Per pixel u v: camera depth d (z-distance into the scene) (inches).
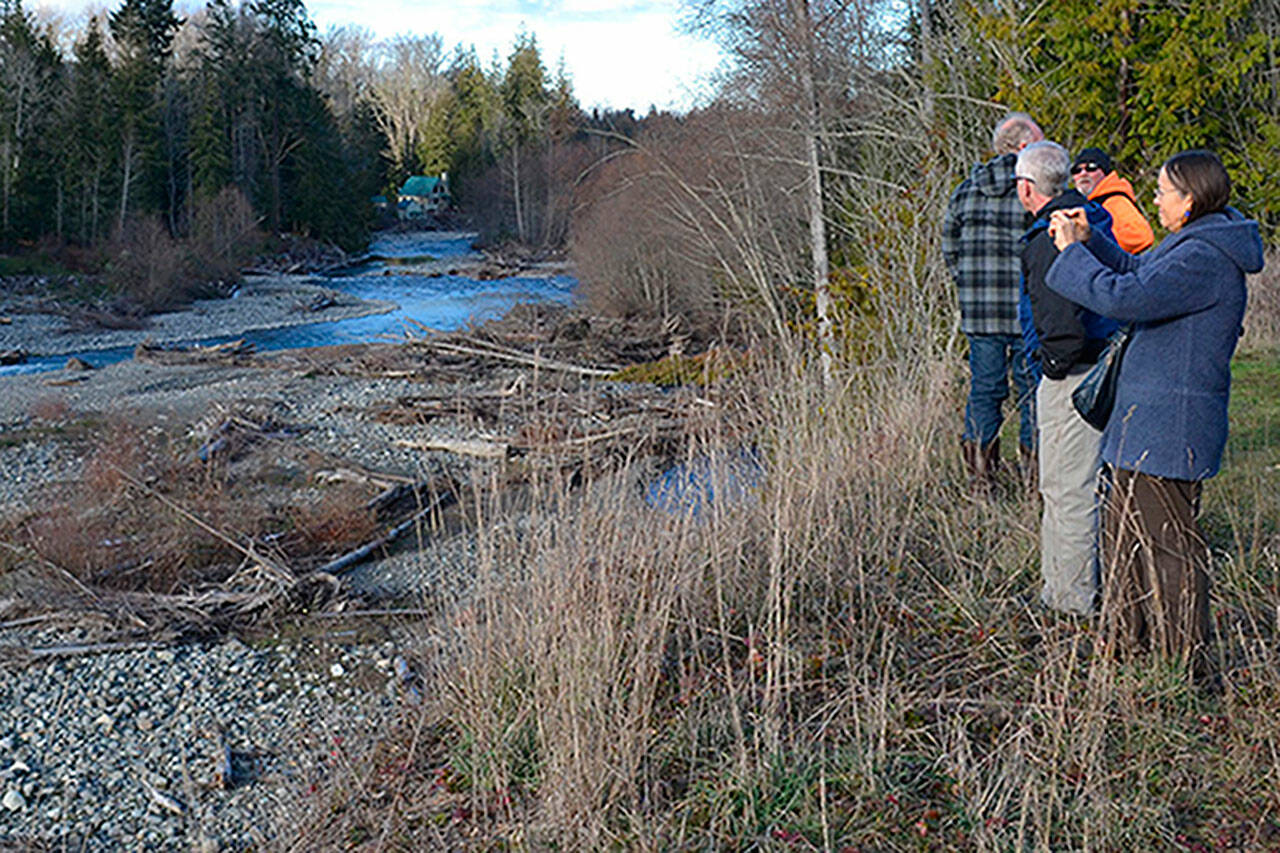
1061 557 170.7
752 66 504.7
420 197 3636.8
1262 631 163.3
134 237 1749.5
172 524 438.9
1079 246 147.8
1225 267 139.3
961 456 247.6
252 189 2394.2
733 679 176.7
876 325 342.0
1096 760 136.4
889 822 136.3
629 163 1066.7
